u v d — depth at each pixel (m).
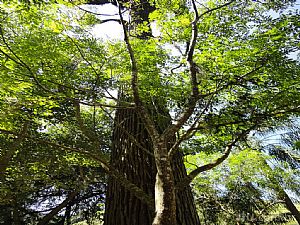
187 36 4.12
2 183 7.61
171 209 2.29
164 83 4.15
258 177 8.35
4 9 3.38
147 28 4.41
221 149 4.79
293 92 3.26
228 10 4.04
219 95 3.66
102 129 9.69
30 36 3.71
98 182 11.42
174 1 4.16
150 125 2.93
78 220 12.59
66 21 3.67
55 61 3.72
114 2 4.02
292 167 9.38
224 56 3.45
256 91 3.62
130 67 4.09
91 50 3.97
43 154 7.85
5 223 10.45
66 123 6.52
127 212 3.39
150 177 3.66
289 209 9.80
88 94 3.65
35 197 11.62
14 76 3.39
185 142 4.66
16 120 5.64
